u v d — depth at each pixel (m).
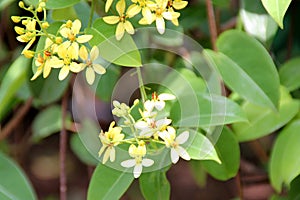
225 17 0.77
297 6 0.77
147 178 0.54
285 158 0.58
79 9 0.56
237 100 0.60
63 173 0.69
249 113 0.59
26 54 0.48
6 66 0.84
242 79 0.55
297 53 0.80
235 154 0.58
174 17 0.49
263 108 0.59
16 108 0.85
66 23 0.48
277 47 0.81
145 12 0.49
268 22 0.59
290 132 0.58
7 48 0.89
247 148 0.90
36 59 0.48
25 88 0.74
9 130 0.79
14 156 0.92
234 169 0.58
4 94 0.66
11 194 0.62
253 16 0.60
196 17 0.71
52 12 0.54
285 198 0.64
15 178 0.62
